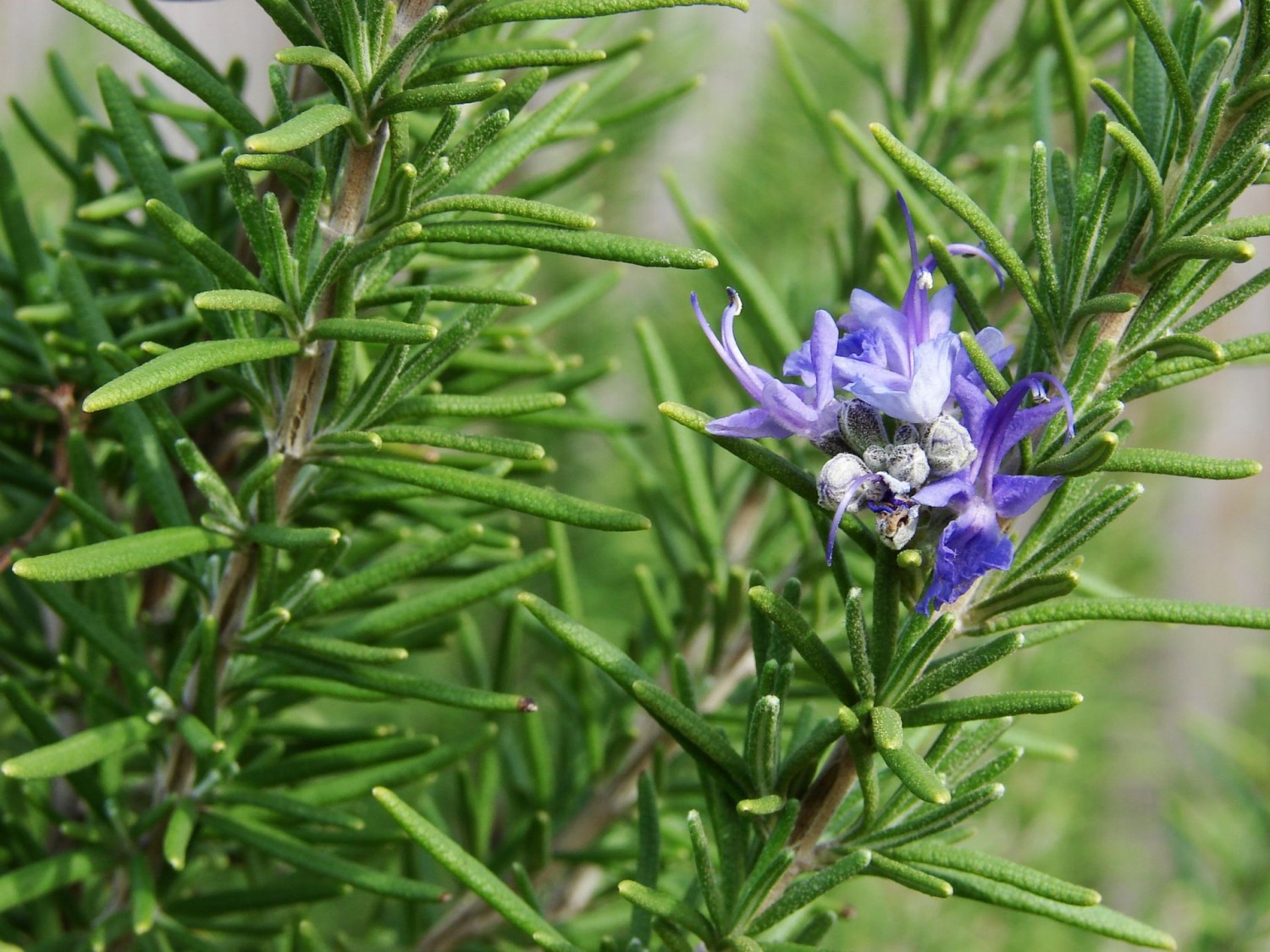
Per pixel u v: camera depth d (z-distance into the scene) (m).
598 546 0.55
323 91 0.33
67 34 0.52
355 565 0.35
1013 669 0.57
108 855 0.33
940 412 0.28
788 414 0.29
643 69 0.54
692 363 0.54
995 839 0.58
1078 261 0.29
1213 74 0.29
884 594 0.28
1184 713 0.71
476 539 0.31
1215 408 0.74
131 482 0.36
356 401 0.30
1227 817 0.52
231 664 0.32
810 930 0.30
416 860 0.37
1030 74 0.40
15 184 0.35
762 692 0.29
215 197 0.35
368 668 0.31
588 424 0.37
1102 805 0.65
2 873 0.35
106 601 0.33
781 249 0.55
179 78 0.29
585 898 0.38
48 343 0.34
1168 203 0.29
